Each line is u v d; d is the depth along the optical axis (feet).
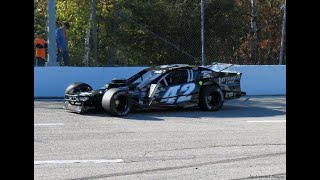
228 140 31.94
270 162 26.09
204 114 43.70
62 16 73.77
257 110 46.62
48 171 24.17
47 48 56.59
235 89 47.06
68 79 53.21
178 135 33.60
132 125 37.55
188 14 67.67
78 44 71.20
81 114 42.70
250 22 75.97
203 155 27.76
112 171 24.29
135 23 61.00
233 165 25.52
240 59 69.82
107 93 41.45
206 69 46.34
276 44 76.23
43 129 35.42
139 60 67.56
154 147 29.78
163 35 67.00
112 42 68.03
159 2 68.64
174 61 66.33
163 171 24.31
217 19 69.46
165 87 43.47
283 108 48.11
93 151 28.68
